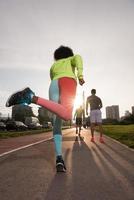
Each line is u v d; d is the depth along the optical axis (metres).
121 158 7.67
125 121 77.75
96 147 10.52
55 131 5.91
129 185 4.81
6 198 4.18
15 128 53.03
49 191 4.52
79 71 5.75
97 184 4.90
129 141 12.21
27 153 8.90
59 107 5.23
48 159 7.58
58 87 5.83
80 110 17.73
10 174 5.73
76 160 7.38
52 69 6.04
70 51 6.23
